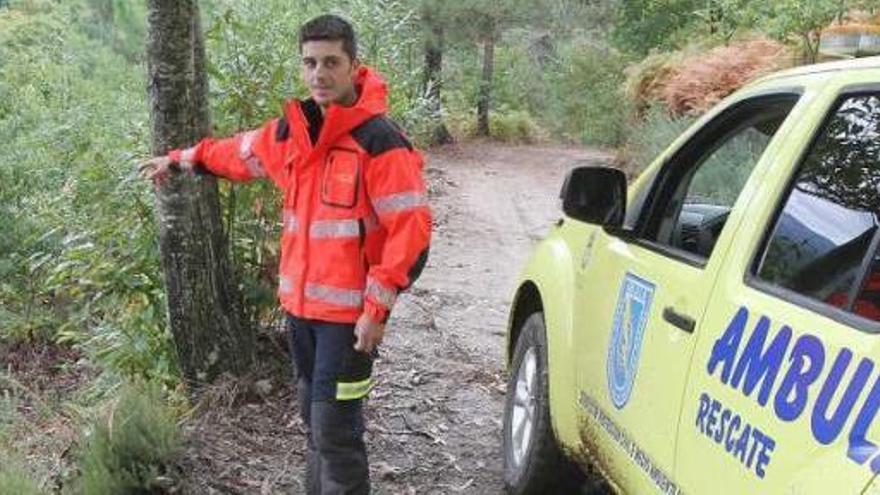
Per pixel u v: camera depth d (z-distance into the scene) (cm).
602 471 349
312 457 396
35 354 764
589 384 360
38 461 436
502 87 3011
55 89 1153
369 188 346
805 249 255
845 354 216
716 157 346
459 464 488
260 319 552
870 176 246
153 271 538
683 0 2150
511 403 460
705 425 262
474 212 1378
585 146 2641
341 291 355
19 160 827
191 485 421
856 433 203
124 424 417
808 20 1120
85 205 594
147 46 466
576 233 422
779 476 223
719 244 288
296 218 362
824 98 273
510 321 479
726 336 264
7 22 1844
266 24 574
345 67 343
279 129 375
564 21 2684
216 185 499
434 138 2366
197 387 507
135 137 569
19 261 784
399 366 625
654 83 1797
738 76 1415
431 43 2119
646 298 322
